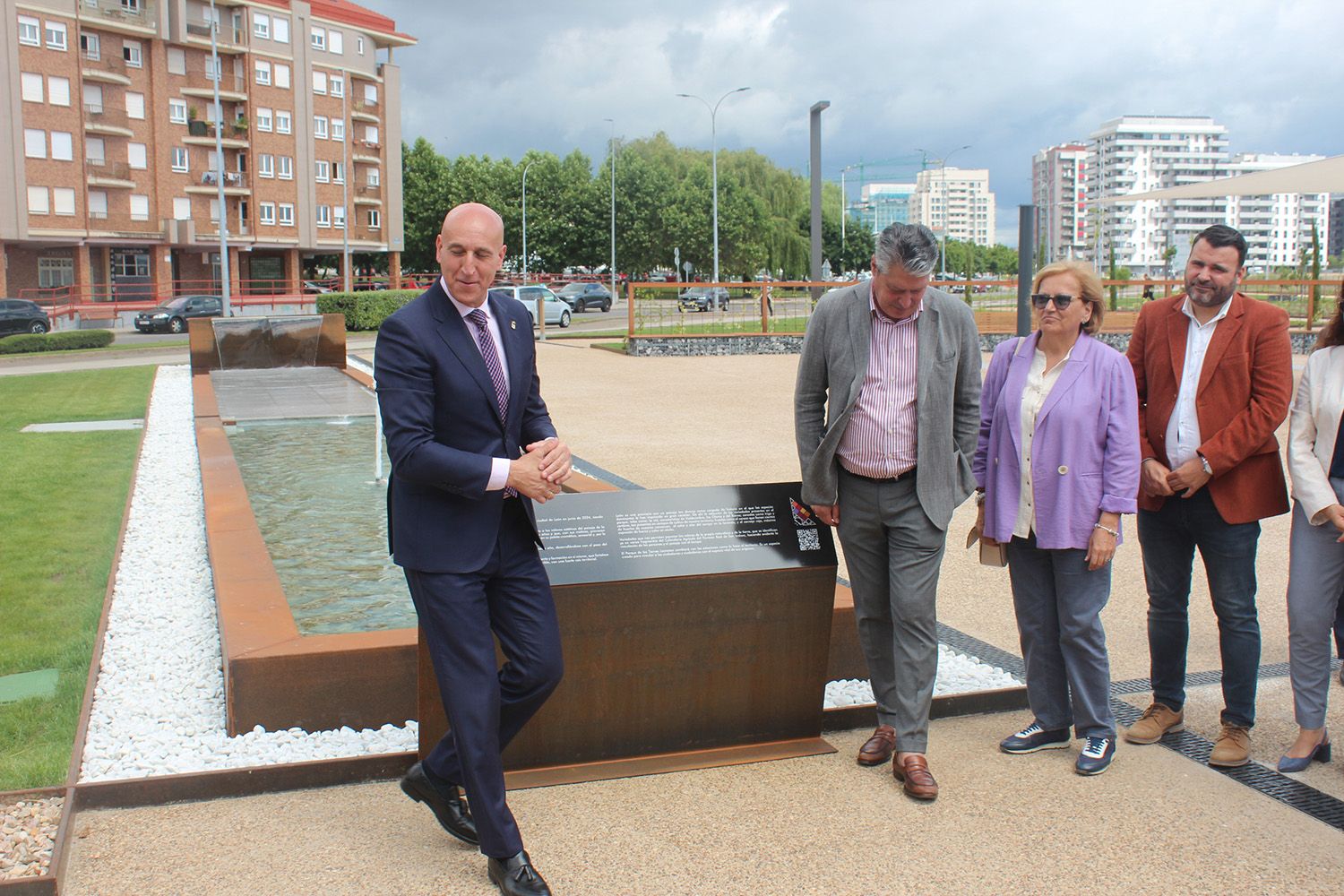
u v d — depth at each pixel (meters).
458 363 2.94
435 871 3.09
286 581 5.75
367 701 3.91
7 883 2.82
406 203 72.44
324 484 8.48
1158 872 3.13
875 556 3.81
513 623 3.10
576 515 3.82
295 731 3.82
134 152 54.16
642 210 70.00
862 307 3.68
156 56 54.41
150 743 3.72
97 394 16.38
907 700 3.66
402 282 65.56
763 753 3.93
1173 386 4.04
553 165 72.44
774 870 3.12
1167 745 4.09
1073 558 3.80
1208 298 3.88
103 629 4.98
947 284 27.36
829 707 4.21
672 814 3.46
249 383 16.30
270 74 59.25
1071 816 3.47
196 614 5.26
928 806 3.54
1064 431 3.75
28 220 49.09
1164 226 171.62
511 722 3.15
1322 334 3.86
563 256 72.25
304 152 61.47
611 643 3.73
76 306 44.94
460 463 2.86
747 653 3.90
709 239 70.12
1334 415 3.77
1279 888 3.04
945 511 3.63
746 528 3.93
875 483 3.71
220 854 3.14
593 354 23.94
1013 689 4.44
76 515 7.79
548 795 3.58
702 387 16.89
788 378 18.41
